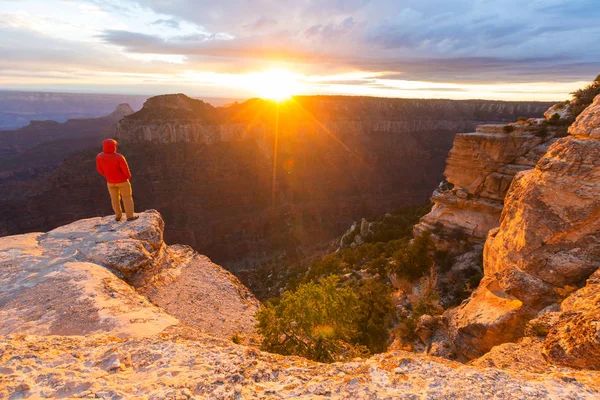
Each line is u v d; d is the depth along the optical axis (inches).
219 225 6264.8
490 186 1663.4
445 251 1679.4
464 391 201.0
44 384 205.3
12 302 388.5
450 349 754.2
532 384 209.2
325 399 198.2
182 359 248.5
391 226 3006.9
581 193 553.0
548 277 558.6
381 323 1017.5
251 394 203.8
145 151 6151.6
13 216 5201.8
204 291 606.9
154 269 576.1
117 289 428.5
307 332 494.3
